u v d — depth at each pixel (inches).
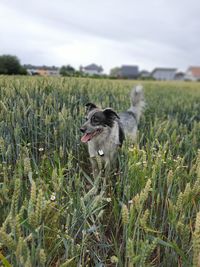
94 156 39.8
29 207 16.6
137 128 54.8
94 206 20.9
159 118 60.2
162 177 27.0
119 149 40.5
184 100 89.3
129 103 64.6
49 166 28.3
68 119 42.0
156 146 37.8
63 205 22.7
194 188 20.5
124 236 21.3
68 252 19.7
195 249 15.1
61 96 53.8
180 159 26.5
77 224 22.4
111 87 77.8
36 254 16.0
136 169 25.5
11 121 39.2
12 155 35.3
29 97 48.0
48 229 19.2
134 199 18.6
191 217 22.2
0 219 21.4
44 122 43.5
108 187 32.8
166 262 21.7
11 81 59.9
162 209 25.6
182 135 45.4
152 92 116.0
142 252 16.1
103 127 39.8
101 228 23.3
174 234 22.4
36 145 40.8
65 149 40.7
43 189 22.7
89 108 44.6
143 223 17.7
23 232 18.7
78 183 23.5
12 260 17.1
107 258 23.7
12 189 23.4
